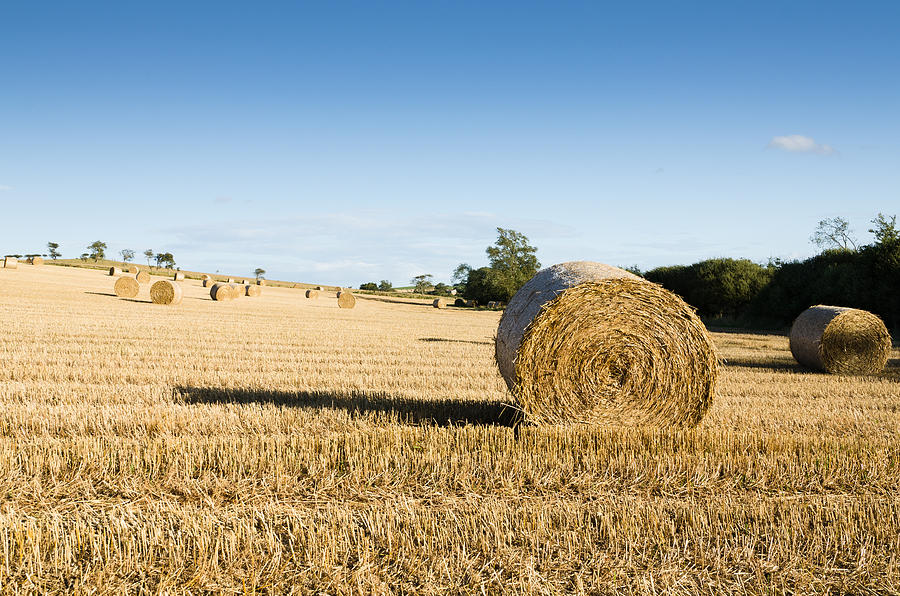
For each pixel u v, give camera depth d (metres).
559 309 8.38
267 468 6.53
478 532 5.13
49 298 33.69
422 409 9.43
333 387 11.42
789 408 10.37
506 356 8.89
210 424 8.15
